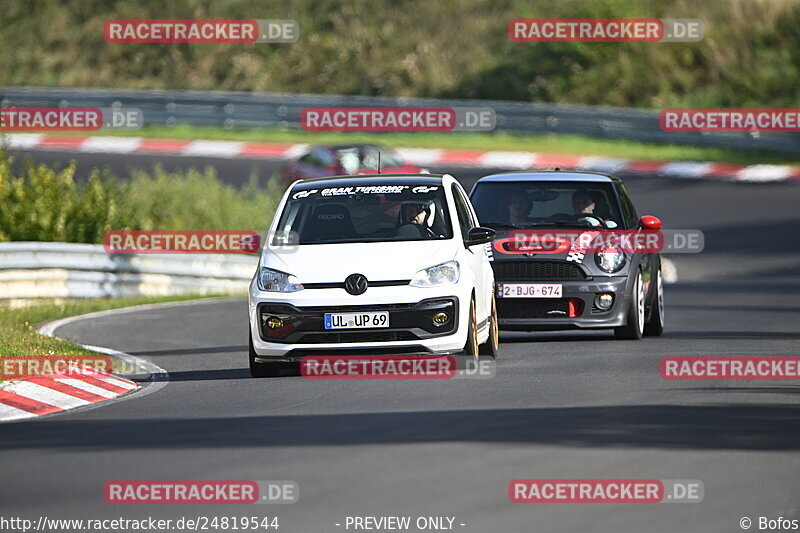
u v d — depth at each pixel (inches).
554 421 1205.1
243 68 7155.5
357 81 6953.7
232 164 5334.6
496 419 1222.9
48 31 7504.9
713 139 5492.1
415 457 1044.5
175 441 1161.4
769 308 2608.3
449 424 1200.2
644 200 4687.5
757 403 1311.5
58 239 3299.7
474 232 1663.4
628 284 1903.3
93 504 926.4
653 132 5605.3
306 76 7066.9
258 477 987.3
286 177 4916.3
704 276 3538.4
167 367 1825.8
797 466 998.4
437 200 1692.9
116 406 1440.7
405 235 1643.7
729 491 922.1
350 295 1556.3
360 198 1694.1
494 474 976.9
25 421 1362.0
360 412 1290.6
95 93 6333.7
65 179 3503.9
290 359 1577.3
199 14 7445.9
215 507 906.1
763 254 3855.8
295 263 1592.0
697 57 6525.6
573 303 1887.3
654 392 1395.2
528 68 6702.8
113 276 3053.6
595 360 1701.5
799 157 5285.4
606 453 1049.5
